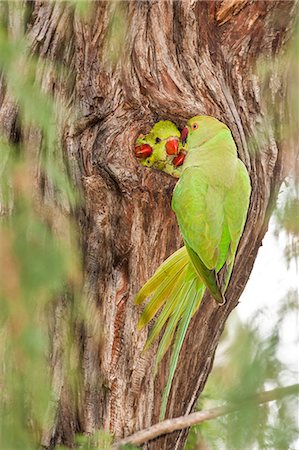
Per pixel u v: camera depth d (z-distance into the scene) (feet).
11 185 20.01
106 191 23.30
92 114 23.04
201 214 22.52
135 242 23.62
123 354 24.30
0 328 21.48
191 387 26.00
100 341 24.21
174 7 23.43
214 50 23.97
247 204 23.31
